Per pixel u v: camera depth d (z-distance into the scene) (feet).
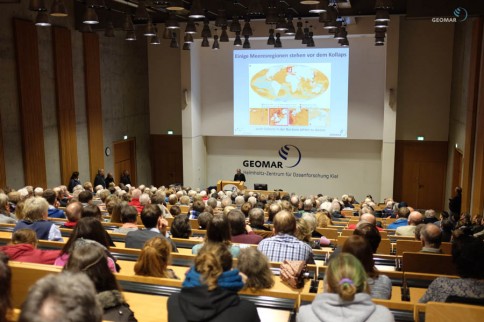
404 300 12.15
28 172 40.57
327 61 54.90
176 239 17.62
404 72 54.49
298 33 42.96
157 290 10.81
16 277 10.40
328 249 18.54
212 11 42.39
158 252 11.55
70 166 46.32
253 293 10.69
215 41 45.57
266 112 57.67
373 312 6.66
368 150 57.26
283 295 10.57
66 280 4.05
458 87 49.01
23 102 39.78
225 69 58.29
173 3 24.97
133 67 57.82
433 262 14.67
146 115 61.36
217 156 62.39
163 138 62.08
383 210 39.60
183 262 14.24
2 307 5.45
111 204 25.48
